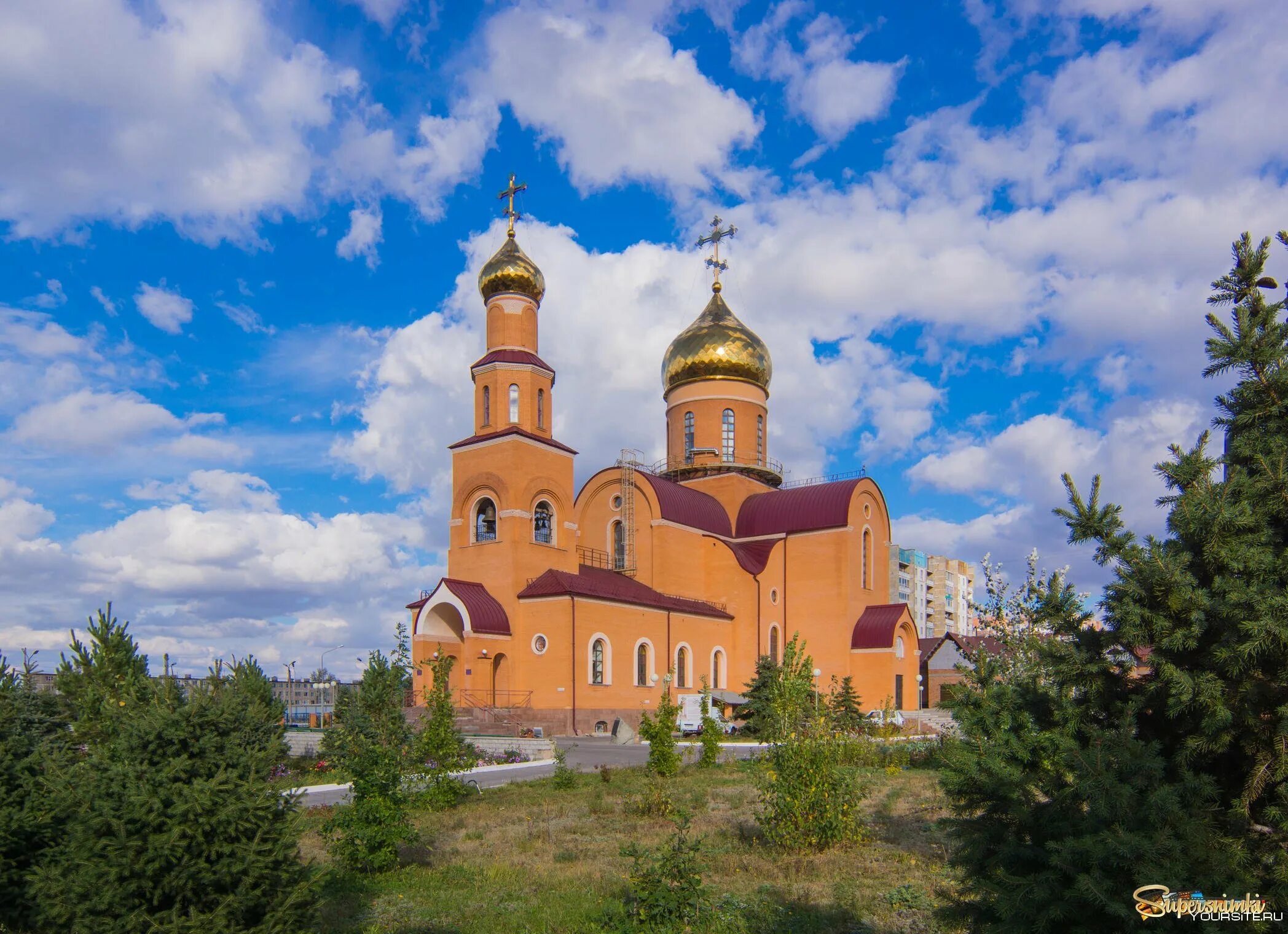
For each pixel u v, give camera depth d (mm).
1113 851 6531
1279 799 6852
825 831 16266
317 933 10336
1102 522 7980
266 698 25047
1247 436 7930
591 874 14570
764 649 54812
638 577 52875
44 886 9141
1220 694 6887
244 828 9266
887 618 53531
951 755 8508
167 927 8750
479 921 12164
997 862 7773
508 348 48281
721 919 11703
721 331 62062
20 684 16750
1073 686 8000
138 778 9164
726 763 30750
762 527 57531
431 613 44125
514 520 45250
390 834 15117
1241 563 7176
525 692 43750
